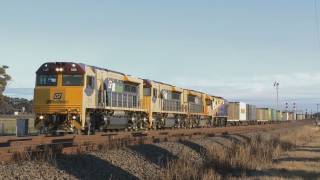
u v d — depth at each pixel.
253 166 26.98
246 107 88.06
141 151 24.70
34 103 29.50
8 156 16.66
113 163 20.67
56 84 29.19
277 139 45.84
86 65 30.23
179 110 51.25
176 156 26.83
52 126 29.05
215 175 22.20
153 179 20.42
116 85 34.38
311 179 22.28
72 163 18.28
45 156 17.75
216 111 67.19
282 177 22.62
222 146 36.19
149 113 41.91
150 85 42.28
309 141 55.59
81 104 28.81
